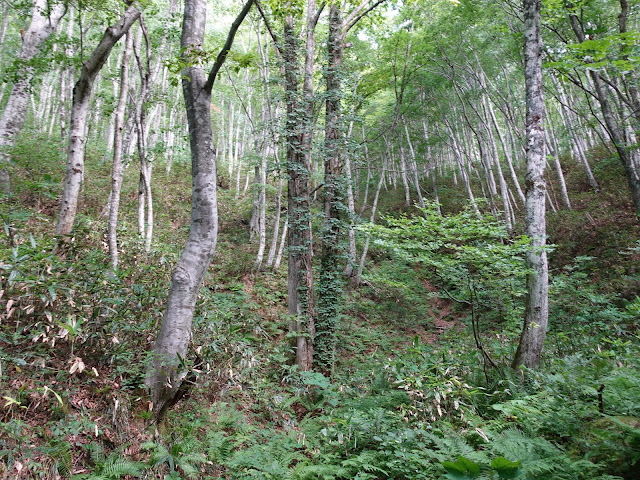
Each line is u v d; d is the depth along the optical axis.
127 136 14.56
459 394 4.92
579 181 18.86
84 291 4.66
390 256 17.84
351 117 10.14
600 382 3.79
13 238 4.78
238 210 17.88
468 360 6.64
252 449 4.36
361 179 29.31
